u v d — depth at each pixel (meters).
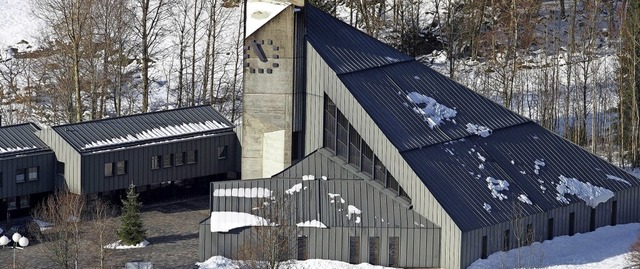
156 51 162.00
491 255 105.00
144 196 122.69
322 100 113.62
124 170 119.69
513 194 109.19
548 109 144.50
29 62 160.88
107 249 104.12
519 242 101.94
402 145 108.25
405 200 107.19
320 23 118.81
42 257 106.25
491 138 115.00
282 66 114.94
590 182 115.06
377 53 118.81
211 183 108.31
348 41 118.25
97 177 117.44
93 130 120.25
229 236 104.69
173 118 126.25
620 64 139.00
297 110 115.56
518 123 118.38
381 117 110.12
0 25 174.00
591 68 146.62
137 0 168.50
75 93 152.25
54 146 117.81
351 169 110.81
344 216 105.44
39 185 117.31
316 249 104.56
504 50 157.38
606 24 163.62
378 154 108.88
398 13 167.38
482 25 165.62
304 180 109.44
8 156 114.88
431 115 113.94
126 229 109.69
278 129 116.06
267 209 105.88
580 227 112.81
